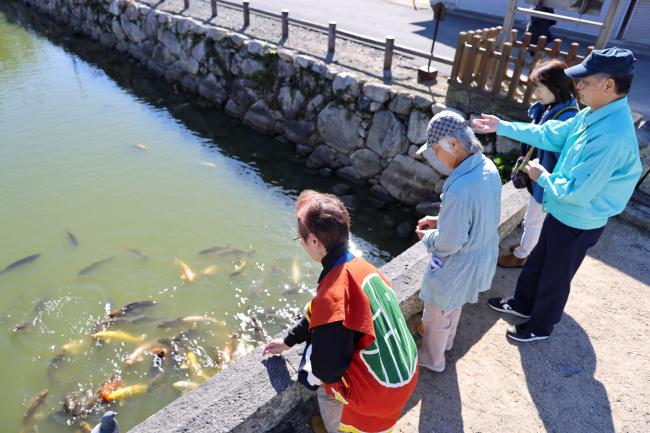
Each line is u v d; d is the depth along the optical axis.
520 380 2.93
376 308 1.76
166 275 6.88
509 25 7.84
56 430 4.77
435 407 2.74
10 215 7.94
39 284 6.63
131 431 2.23
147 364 5.50
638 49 13.36
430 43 11.95
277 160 10.11
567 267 2.88
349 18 14.41
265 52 10.75
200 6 14.20
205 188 9.03
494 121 3.18
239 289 6.73
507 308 3.44
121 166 9.56
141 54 14.71
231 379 2.48
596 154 2.45
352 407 1.88
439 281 2.46
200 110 12.15
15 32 18.23
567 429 2.64
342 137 9.49
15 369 5.43
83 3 17.11
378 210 8.70
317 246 1.79
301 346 2.67
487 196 2.23
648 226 4.54
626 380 2.96
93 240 7.48
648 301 3.63
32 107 11.97
